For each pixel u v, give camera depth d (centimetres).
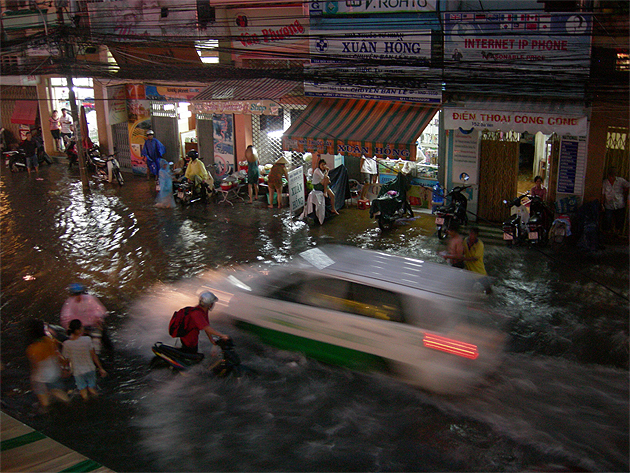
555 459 593
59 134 2236
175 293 1045
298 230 1365
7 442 523
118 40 1680
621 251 1155
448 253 970
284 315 798
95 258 1225
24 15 1959
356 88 1316
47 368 723
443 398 696
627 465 579
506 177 1298
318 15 1290
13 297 1045
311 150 1265
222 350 773
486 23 1066
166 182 1572
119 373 795
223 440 648
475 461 595
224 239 1317
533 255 1152
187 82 1628
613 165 1179
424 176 1454
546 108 1083
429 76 1207
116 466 609
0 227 1438
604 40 1048
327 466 598
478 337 703
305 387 740
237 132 1722
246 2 1461
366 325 729
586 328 862
